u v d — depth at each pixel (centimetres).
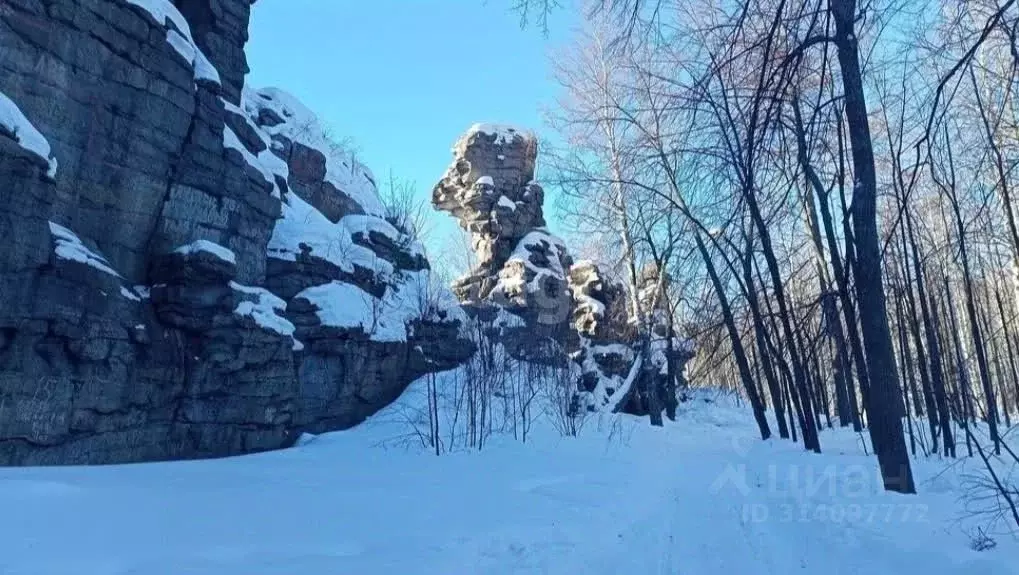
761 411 2042
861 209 820
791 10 669
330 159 2641
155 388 1185
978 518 677
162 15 1322
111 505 659
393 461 1288
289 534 605
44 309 980
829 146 880
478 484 1009
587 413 2189
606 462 1359
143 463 1098
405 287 2306
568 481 1078
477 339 2358
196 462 1147
